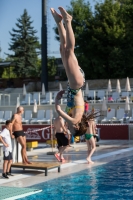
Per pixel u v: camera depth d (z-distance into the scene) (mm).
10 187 11305
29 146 21812
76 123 5895
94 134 16484
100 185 11523
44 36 47125
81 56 50375
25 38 69562
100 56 50812
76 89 5879
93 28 49562
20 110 14562
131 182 11984
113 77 49812
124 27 49188
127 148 22625
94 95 34688
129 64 48562
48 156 19312
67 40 5809
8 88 53406
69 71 5801
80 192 10570
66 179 12562
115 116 31734
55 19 6043
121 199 9703
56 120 16672
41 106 35781
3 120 34000
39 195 10234
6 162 13047
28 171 14289
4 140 13039
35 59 69000
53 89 51656
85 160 17297
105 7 50219
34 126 28203
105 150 21625
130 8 49969
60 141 16656
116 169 14594
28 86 52312
